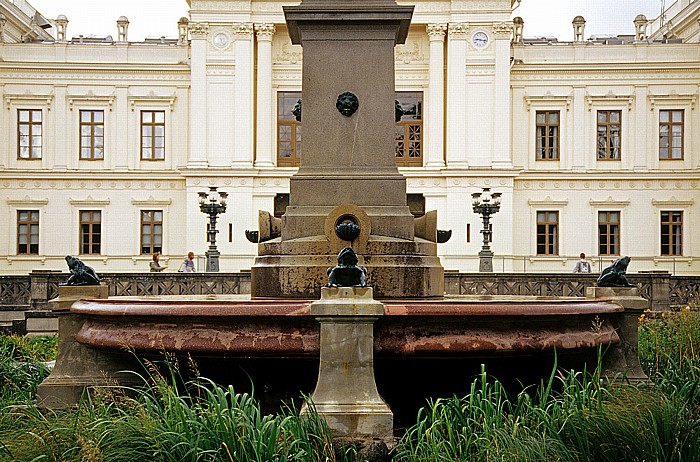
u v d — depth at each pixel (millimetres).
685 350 8664
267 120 43156
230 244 42438
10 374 8102
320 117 7715
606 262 44094
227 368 6090
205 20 42938
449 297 9359
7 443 4789
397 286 7172
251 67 43125
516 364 6258
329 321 5516
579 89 44438
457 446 5066
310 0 7762
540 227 44375
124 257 44125
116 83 44406
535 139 44625
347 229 7094
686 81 44062
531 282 25469
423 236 7785
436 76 43219
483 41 42969
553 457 4812
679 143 44281
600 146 44500
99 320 6270
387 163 7691
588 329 6262
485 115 42906
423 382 6141
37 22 53219
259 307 5785
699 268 43781
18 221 44281
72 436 4867
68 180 44219
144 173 44125
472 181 42688
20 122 44375
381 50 7770
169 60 44875
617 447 4930
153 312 5906
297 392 6070
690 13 46500
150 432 4812
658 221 44094
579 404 5336
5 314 25234
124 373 6418
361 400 5445
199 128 42844
